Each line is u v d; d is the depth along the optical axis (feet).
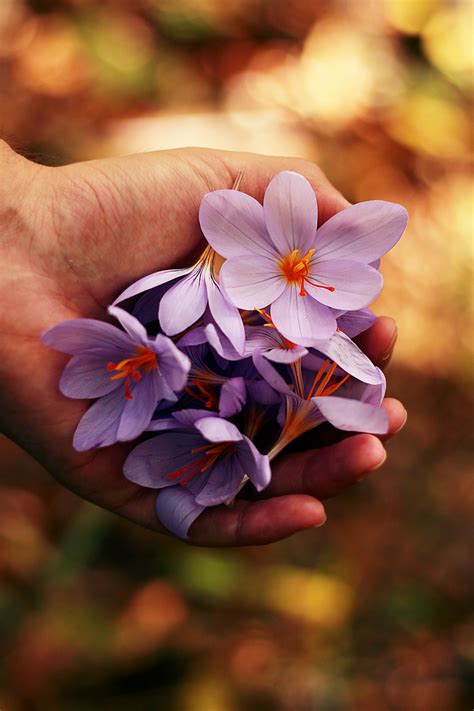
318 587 2.15
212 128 2.95
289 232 1.51
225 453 1.48
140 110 2.93
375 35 3.34
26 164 1.56
